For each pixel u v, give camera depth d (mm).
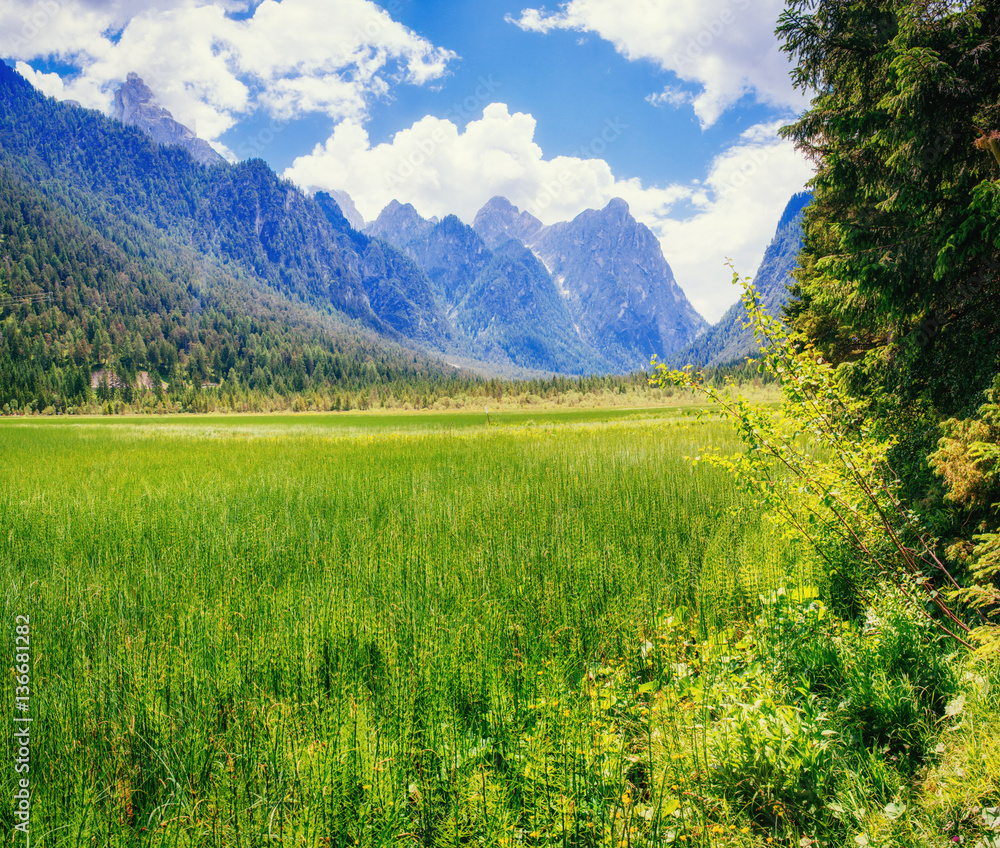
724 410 4062
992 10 4316
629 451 11570
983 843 2008
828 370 3832
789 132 7418
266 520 6805
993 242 4055
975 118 4309
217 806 2377
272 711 2869
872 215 6312
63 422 64188
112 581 4680
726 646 3945
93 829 2270
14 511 7422
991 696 2809
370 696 3277
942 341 4918
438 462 12281
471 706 3215
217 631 3736
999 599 3006
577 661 3701
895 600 3789
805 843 2262
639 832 2287
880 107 4812
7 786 2404
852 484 3766
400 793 2471
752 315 3967
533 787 2471
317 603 4172
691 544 5492
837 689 3262
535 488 8055
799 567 4738
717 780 2613
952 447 3783
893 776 2541
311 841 2176
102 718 2885
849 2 6270
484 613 4090
